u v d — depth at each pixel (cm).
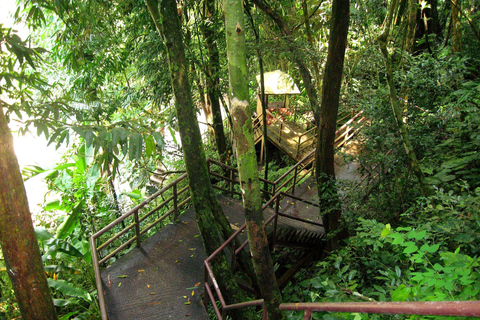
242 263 506
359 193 548
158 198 932
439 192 306
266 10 593
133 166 877
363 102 561
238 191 752
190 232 578
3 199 272
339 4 424
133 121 384
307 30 700
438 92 512
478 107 459
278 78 1038
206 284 441
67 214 757
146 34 705
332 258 442
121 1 639
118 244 762
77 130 331
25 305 299
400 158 509
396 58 614
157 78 722
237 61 261
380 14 700
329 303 179
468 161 476
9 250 283
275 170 1056
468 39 684
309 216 720
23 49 335
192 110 456
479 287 179
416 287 205
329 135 505
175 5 430
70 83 827
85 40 662
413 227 322
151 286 466
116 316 420
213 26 705
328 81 473
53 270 578
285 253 747
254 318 465
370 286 374
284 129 1120
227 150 966
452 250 287
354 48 762
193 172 465
